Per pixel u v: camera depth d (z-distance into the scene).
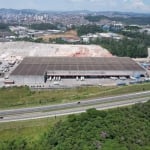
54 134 66.69
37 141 66.38
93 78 136.25
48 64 149.00
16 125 77.81
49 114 84.38
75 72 136.12
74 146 59.34
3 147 63.91
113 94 102.56
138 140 62.44
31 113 86.19
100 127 66.25
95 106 88.94
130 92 104.19
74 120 71.00
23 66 144.12
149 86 112.19
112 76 137.38
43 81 128.38
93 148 57.84
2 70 152.50
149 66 163.88
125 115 74.56
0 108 92.94
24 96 109.38
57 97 105.25
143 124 69.94
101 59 164.12
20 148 63.41
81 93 109.75
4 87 123.12
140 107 80.50
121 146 59.03
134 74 137.25
